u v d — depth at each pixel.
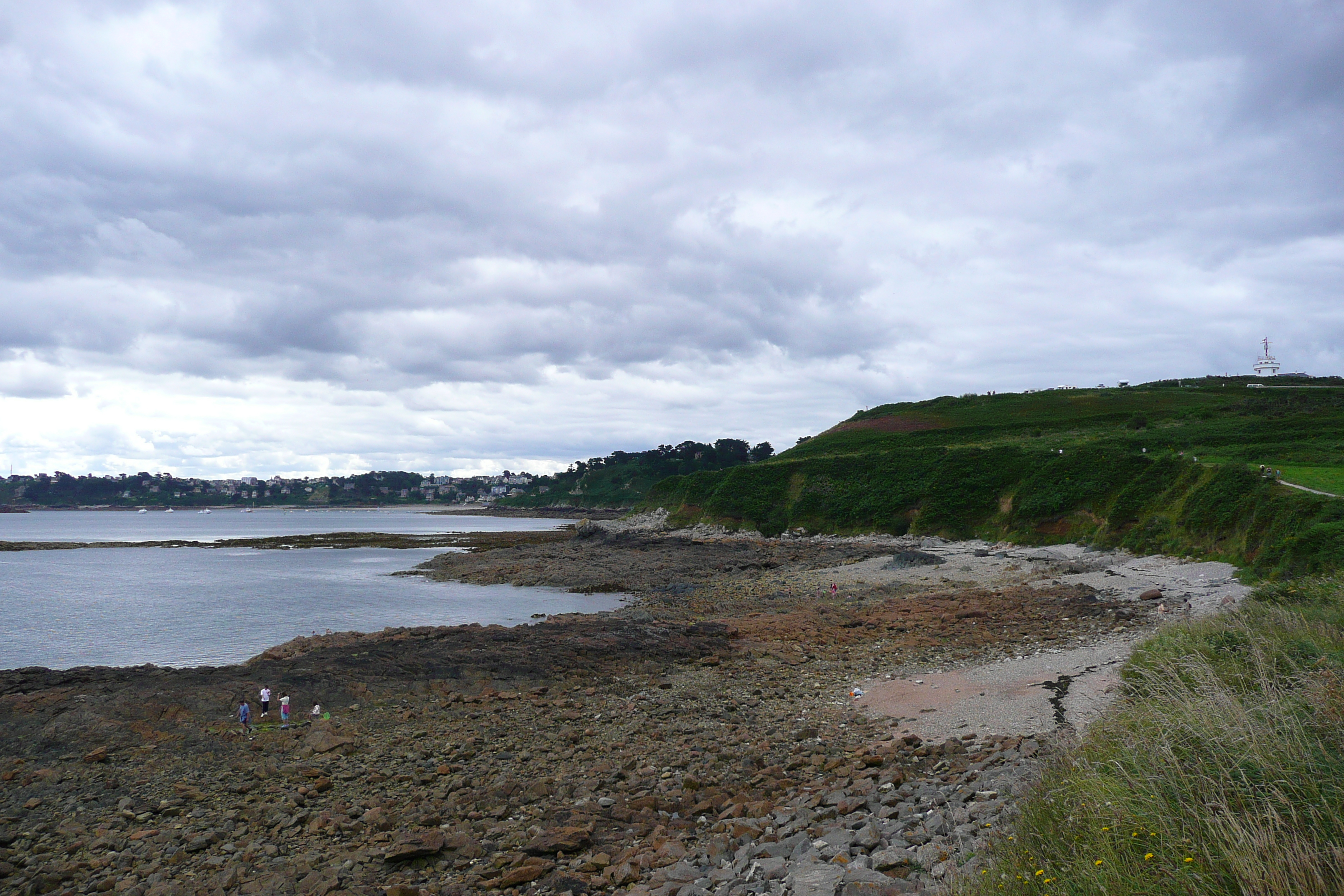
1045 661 24.27
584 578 59.06
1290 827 6.44
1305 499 40.38
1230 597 32.19
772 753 17.52
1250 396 106.38
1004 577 47.59
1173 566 45.28
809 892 8.91
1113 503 61.91
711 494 99.44
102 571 70.31
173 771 18.20
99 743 19.89
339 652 29.25
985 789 12.02
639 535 91.62
